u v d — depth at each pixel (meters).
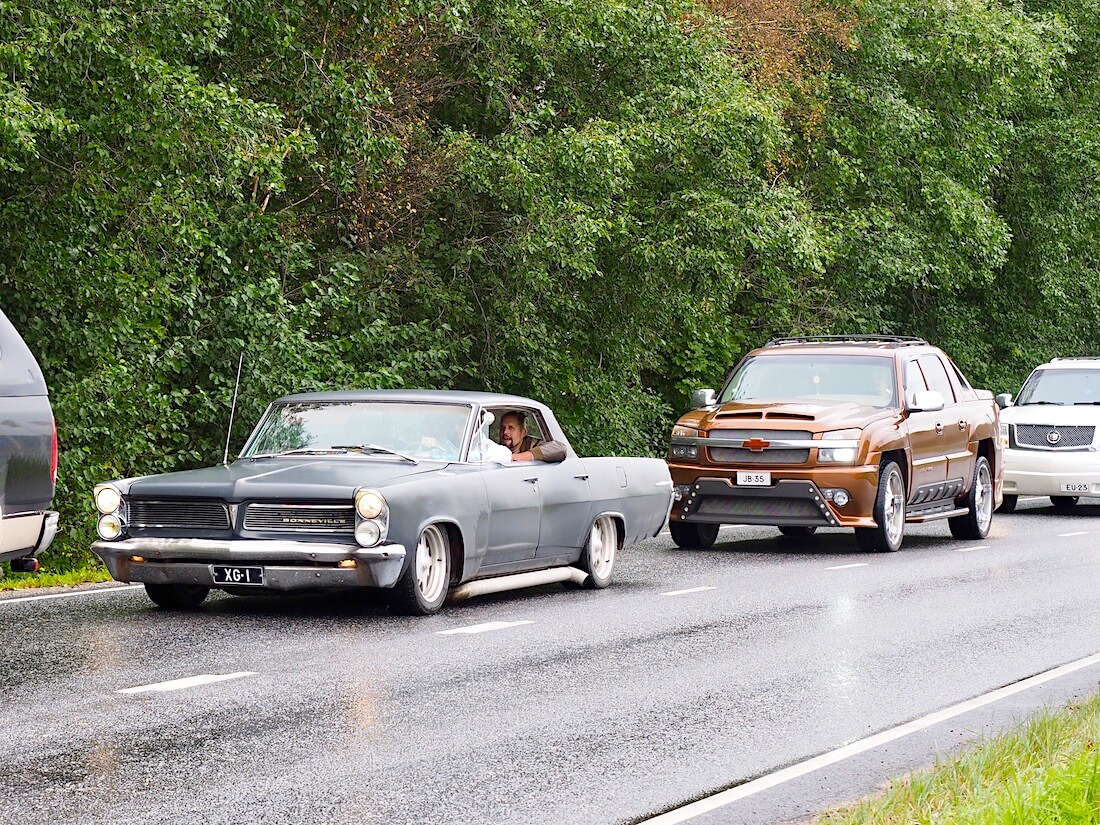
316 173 31.86
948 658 14.33
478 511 16.86
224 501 15.57
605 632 15.58
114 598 17.56
